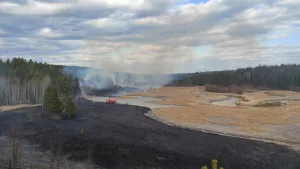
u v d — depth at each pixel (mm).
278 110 54406
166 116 45500
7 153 21594
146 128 34938
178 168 20688
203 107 59000
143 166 20781
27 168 18016
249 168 21203
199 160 22719
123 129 33781
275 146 27453
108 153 23609
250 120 42281
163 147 26188
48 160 20906
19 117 41938
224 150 25812
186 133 32906
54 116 41906
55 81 48000
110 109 53719
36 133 30516
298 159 23500
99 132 31609
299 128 36156
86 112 48750
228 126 37562
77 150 24219
